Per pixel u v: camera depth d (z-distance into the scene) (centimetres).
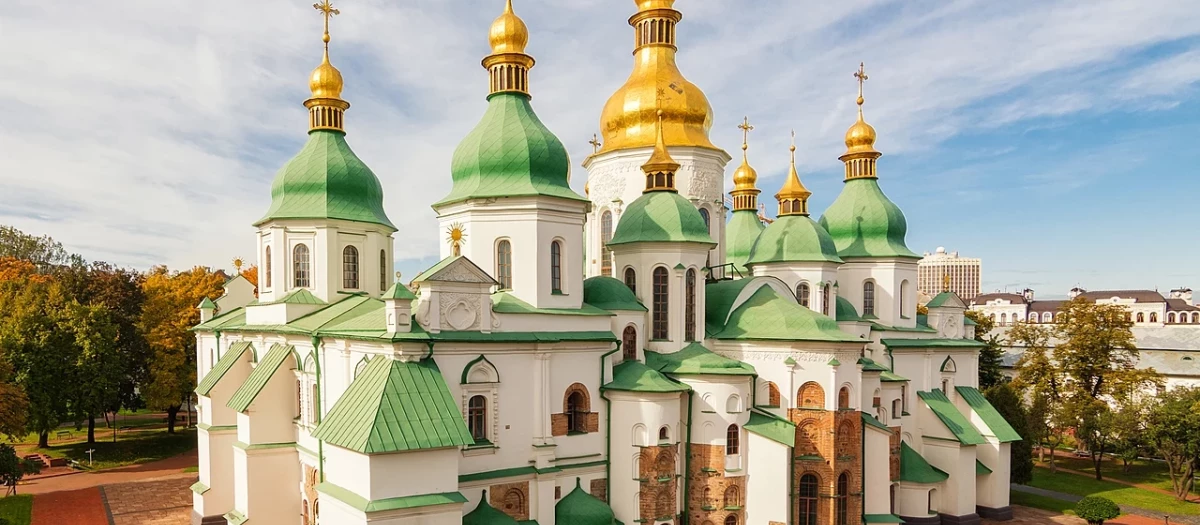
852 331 5534
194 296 7831
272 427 4234
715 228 5462
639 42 5525
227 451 4738
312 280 4897
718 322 4741
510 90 4259
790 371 4328
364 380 3303
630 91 5422
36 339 6556
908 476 5312
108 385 6862
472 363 3559
